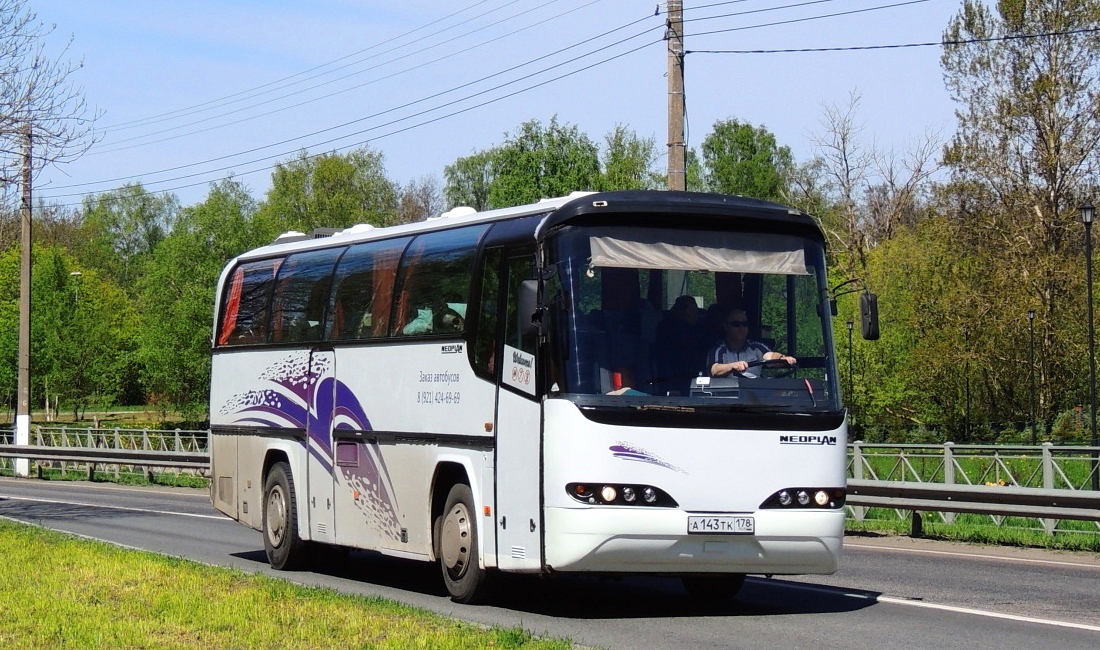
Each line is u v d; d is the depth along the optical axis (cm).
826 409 1084
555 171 6731
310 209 8119
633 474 1032
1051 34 4644
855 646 940
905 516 2114
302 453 1507
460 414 1199
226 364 1720
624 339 1055
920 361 5106
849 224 6625
